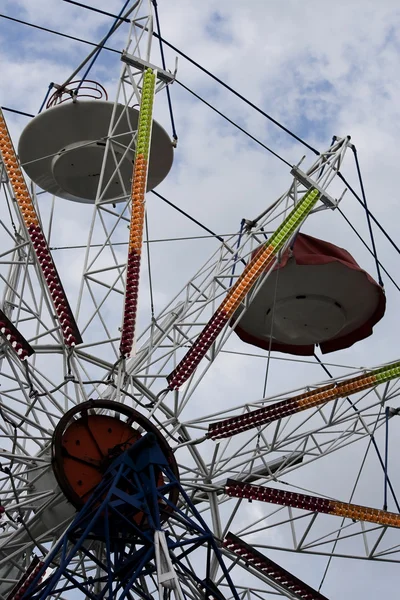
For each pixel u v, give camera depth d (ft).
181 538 81.56
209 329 82.89
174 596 65.41
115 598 68.85
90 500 72.64
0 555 82.89
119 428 77.71
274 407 83.30
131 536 74.28
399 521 83.71
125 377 83.82
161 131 97.76
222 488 82.79
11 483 75.51
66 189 101.14
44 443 78.89
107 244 87.81
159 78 93.30
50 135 95.66
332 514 83.20
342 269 93.71
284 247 87.71
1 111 81.92
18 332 75.36
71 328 79.82
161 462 72.90
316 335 100.42
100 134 95.35
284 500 82.33
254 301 97.35
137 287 80.33
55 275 79.36
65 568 70.13
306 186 90.43
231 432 82.69
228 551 83.46
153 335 86.63
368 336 101.76
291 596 82.94
